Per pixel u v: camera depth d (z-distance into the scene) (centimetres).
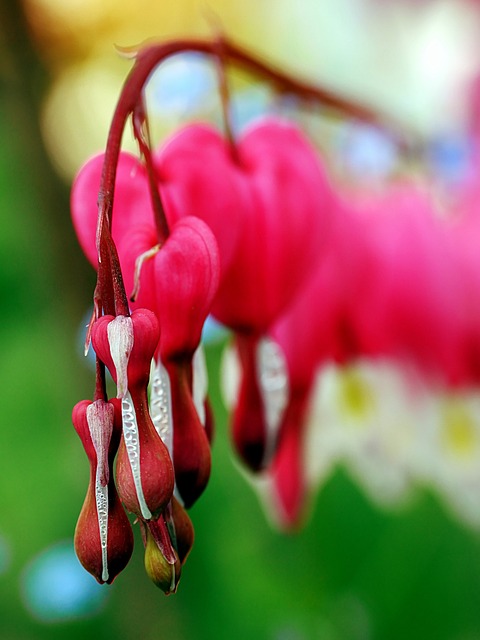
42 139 23
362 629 27
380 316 18
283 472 18
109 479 11
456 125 23
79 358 25
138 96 13
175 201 14
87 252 14
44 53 23
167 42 13
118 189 13
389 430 20
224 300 15
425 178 19
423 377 19
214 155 14
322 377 19
